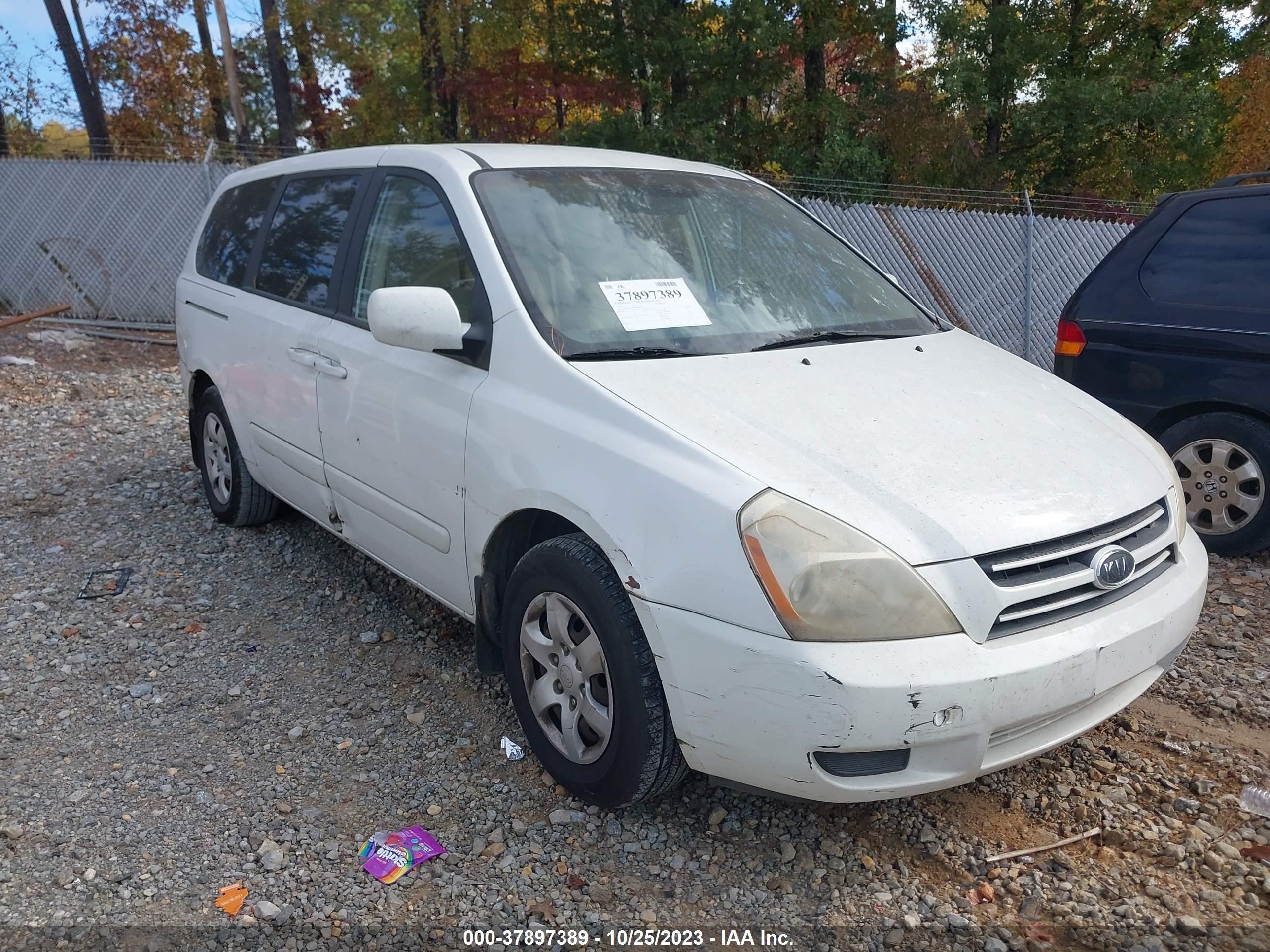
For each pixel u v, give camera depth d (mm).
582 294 3121
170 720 3387
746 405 2707
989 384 3182
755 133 17875
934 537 2334
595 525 2584
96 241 12484
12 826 2777
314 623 4145
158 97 25047
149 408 8242
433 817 2871
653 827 2816
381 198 3844
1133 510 2658
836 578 2252
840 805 2920
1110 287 5230
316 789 3000
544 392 2859
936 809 2910
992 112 17031
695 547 2379
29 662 3771
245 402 4582
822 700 2211
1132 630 2516
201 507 5574
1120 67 18188
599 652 2686
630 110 16828
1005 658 2289
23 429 7402
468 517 3105
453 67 18094
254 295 4570
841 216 10789
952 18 16750
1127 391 5117
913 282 10875
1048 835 2807
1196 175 18750
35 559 4797
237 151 13906
